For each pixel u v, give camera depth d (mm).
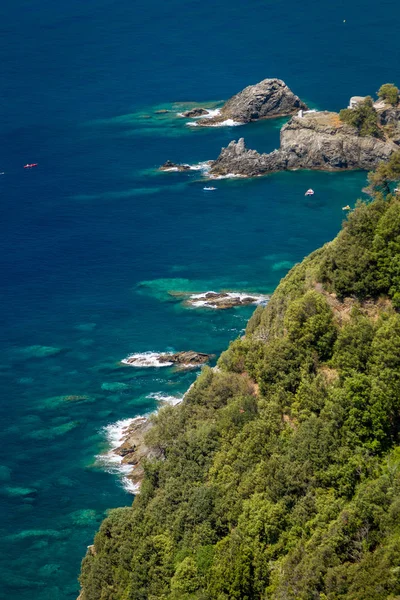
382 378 109688
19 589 133750
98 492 150875
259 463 113938
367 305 122375
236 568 102625
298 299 125625
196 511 113875
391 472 100375
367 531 95062
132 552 115875
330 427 108938
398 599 86000
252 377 129500
